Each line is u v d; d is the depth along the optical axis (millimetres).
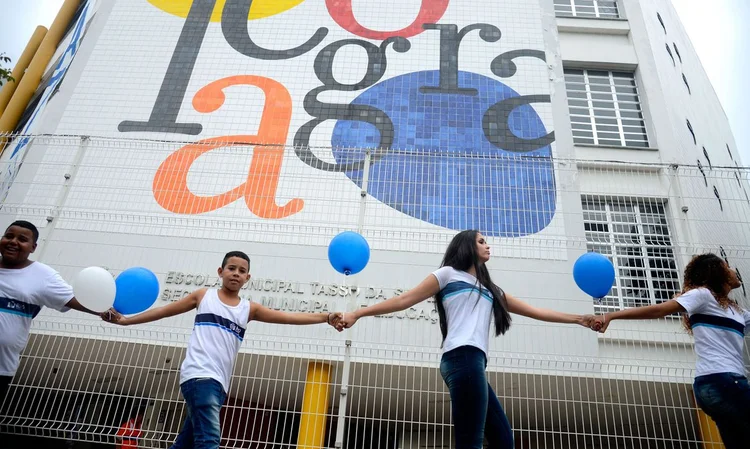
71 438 5043
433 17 9695
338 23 9688
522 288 6703
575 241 6504
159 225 7254
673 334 6168
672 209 6176
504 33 9523
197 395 3152
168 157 7762
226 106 8930
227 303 3543
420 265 6973
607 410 6445
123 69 9336
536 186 6621
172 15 9883
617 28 10539
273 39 9578
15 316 3729
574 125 9852
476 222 6477
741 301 7355
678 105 11047
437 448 7691
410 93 8953
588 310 6598
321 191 7473
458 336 2932
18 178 7270
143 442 6047
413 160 6883
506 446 3018
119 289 3975
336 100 8922
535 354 6051
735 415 3178
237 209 7500
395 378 6410
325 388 5812
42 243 5770
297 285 7031
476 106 8812
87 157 7543
